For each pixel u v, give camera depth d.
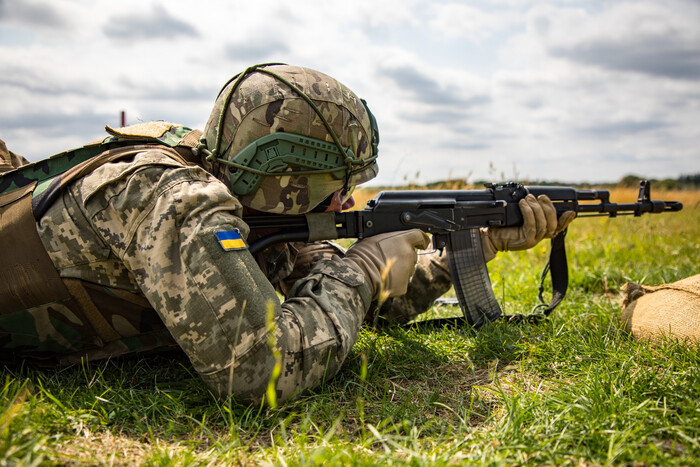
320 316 1.89
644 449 1.48
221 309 1.65
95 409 1.75
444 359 2.43
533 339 2.52
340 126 2.01
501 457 1.46
